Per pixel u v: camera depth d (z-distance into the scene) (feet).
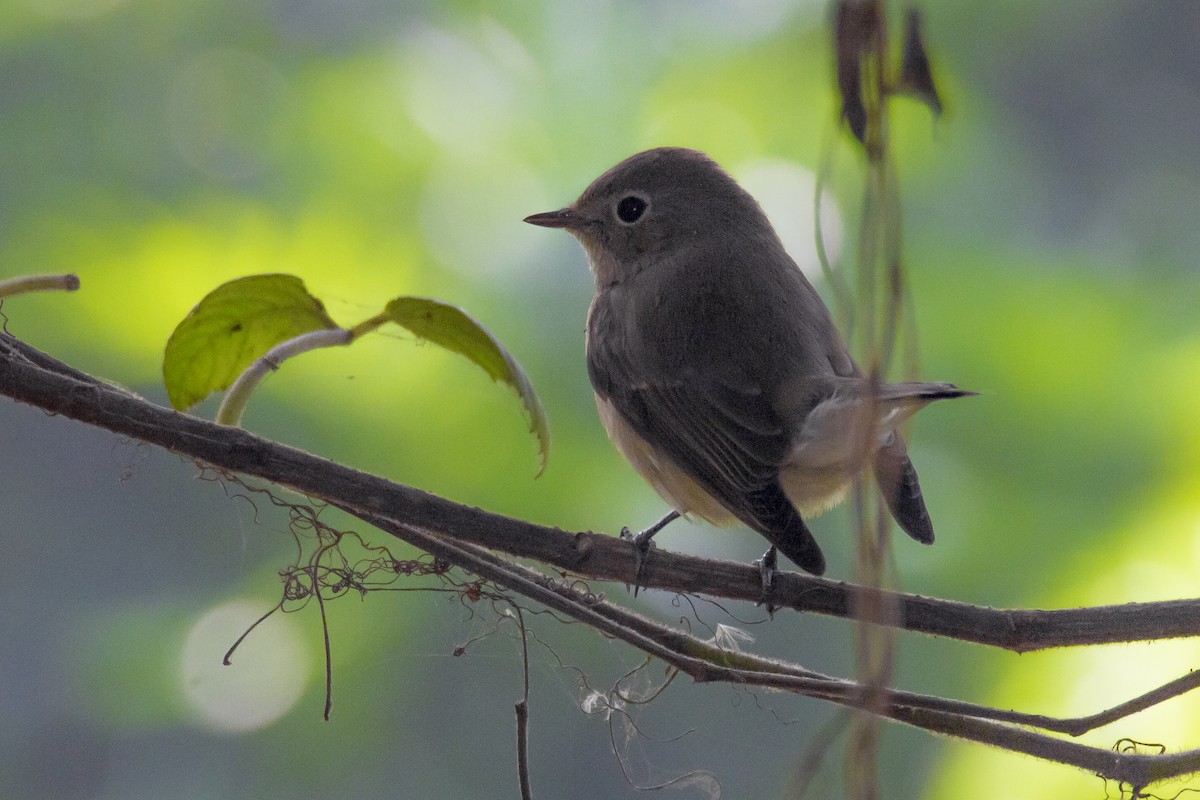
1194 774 8.89
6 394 8.87
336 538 8.93
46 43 9.43
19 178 9.41
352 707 9.34
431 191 9.40
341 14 9.45
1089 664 9.12
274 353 8.91
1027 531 9.29
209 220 9.37
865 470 6.42
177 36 9.45
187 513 9.39
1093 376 9.30
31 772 9.39
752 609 9.34
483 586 8.95
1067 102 9.50
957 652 9.22
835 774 7.41
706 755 9.33
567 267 9.39
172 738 9.37
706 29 9.47
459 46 9.44
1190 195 9.46
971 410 9.32
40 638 9.41
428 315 8.90
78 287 8.90
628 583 8.95
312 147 9.41
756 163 9.45
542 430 8.90
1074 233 9.45
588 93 9.45
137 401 8.88
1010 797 9.12
